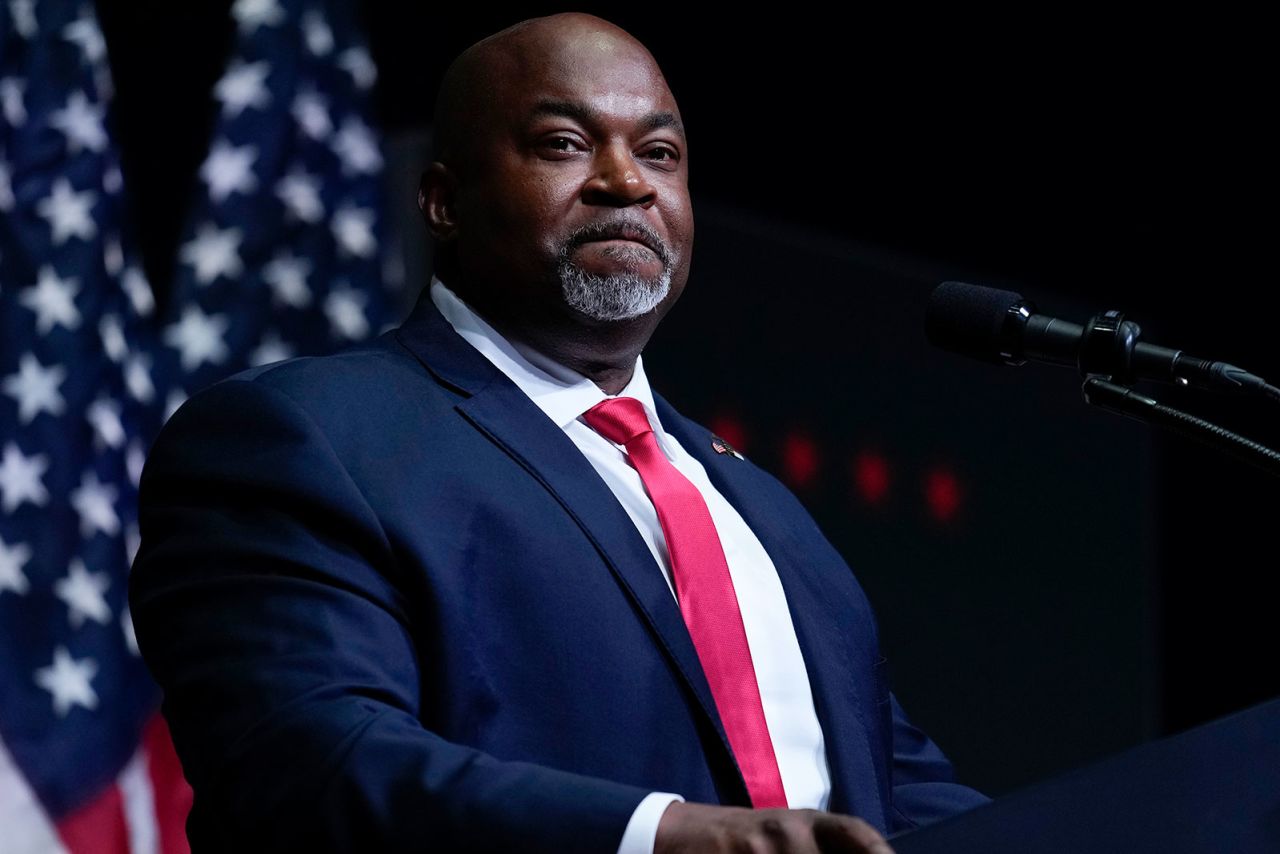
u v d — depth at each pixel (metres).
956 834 2.77
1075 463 13.99
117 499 11.67
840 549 13.44
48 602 11.32
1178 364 4.72
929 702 13.44
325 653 4.00
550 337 5.34
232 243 12.38
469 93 5.49
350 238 12.65
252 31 12.73
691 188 13.34
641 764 4.43
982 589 13.70
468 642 4.38
